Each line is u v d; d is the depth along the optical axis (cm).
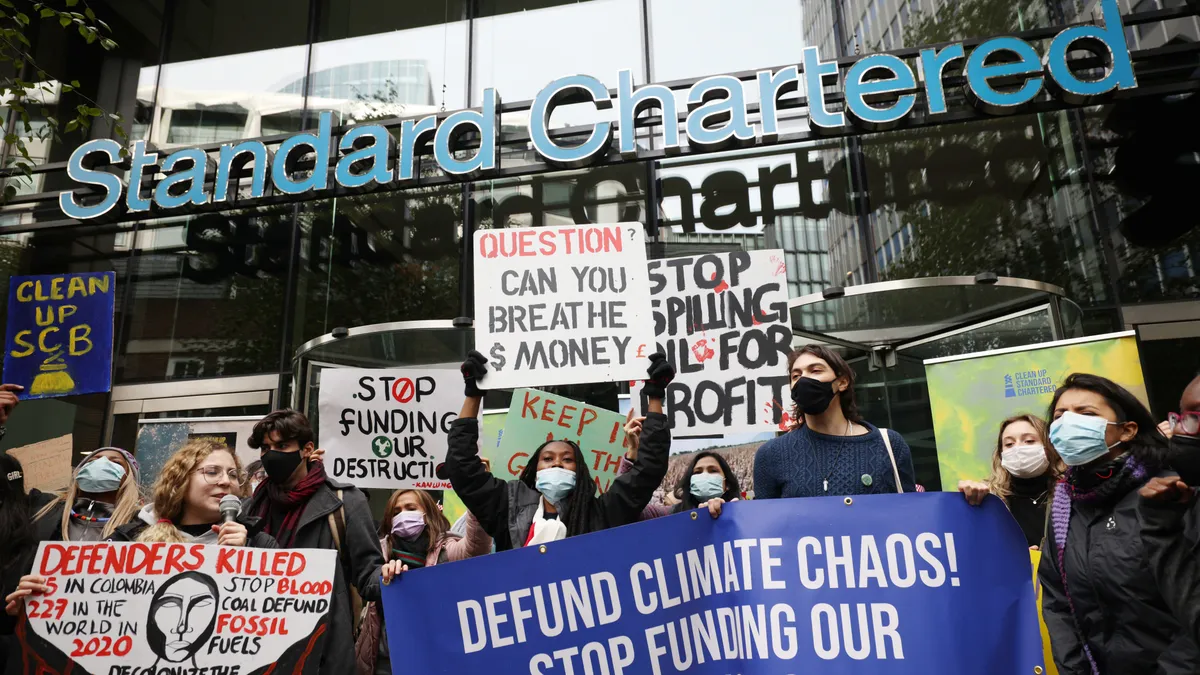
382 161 779
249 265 844
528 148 797
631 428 369
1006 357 531
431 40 920
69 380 676
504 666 267
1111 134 701
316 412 744
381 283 809
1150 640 229
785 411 424
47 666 260
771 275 444
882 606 259
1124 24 689
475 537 381
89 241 880
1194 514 227
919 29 782
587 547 277
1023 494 402
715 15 855
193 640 264
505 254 377
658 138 780
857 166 742
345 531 319
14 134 636
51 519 343
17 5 967
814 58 721
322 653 267
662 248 755
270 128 926
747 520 276
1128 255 671
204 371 822
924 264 714
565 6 897
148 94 960
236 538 275
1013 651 249
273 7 972
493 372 363
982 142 730
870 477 286
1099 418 250
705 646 268
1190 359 640
